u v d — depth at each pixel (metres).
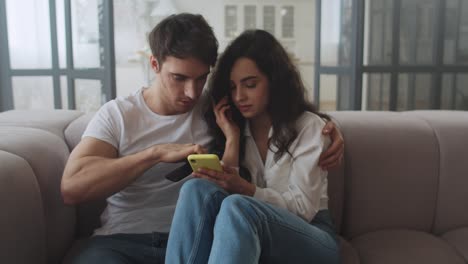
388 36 2.62
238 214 0.91
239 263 0.86
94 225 1.38
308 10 5.71
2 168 0.97
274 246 0.96
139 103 1.22
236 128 1.24
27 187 1.03
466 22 2.71
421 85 2.72
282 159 1.19
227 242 0.88
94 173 1.07
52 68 2.66
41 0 2.59
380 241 1.35
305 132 1.18
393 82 2.67
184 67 1.11
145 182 1.21
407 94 2.71
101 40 2.56
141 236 1.16
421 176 1.45
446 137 1.47
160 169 1.20
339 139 1.18
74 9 2.58
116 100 1.22
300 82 1.25
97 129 1.16
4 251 0.91
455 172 1.45
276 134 1.19
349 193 1.44
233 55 1.19
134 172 1.08
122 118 1.18
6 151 1.09
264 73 1.18
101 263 1.04
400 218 1.45
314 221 1.18
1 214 0.92
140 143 1.20
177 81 1.14
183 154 1.07
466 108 2.81
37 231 1.04
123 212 1.21
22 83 2.65
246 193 1.11
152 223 1.18
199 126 1.27
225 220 0.91
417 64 2.69
